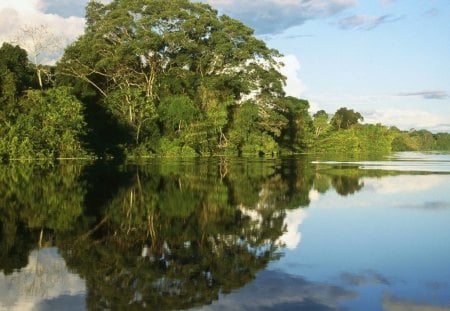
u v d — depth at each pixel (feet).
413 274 33.73
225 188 88.74
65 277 32.30
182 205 66.39
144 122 225.56
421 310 26.73
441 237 46.39
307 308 26.89
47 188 82.84
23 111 179.01
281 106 273.13
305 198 76.38
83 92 230.48
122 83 238.89
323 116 390.01
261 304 27.50
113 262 36.24
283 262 36.86
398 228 51.60
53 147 177.88
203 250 40.50
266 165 166.61
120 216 56.80
